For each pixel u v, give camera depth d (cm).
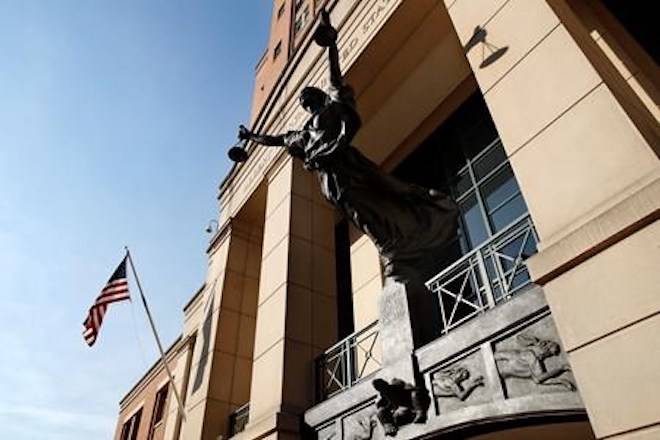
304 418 823
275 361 908
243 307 1348
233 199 1527
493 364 548
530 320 526
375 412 687
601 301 421
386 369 685
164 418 1855
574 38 567
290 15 2052
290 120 1291
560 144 518
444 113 1162
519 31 633
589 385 406
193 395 1216
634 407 372
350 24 1155
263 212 1457
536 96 569
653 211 403
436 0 956
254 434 842
